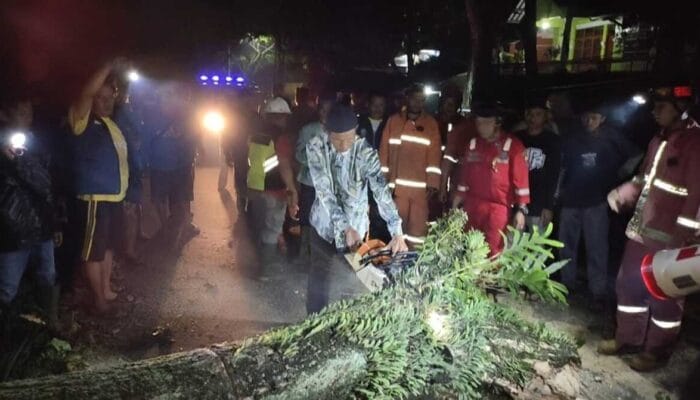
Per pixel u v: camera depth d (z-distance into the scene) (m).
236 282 6.03
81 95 4.59
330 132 3.91
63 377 1.87
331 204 3.97
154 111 7.21
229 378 2.01
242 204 8.64
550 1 22.94
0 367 3.41
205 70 14.82
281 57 24.84
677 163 3.97
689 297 5.77
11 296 4.08
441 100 7.99
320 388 2.15
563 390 2.57
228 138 9.48
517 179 5.14
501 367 2.54
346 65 22.83
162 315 5.10
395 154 6.27
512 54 25.77
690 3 12.64
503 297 5.38
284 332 2.33
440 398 2.44
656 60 13.39
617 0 17.14
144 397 1.84
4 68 4.99
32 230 4.05
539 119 5.70
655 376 4.35
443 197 6.29
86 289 5.46
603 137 5.55
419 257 2.80
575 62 18.91
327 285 4.36
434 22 21.05
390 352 2.30
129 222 6.27
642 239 4.27
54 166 4.62
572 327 5.13
